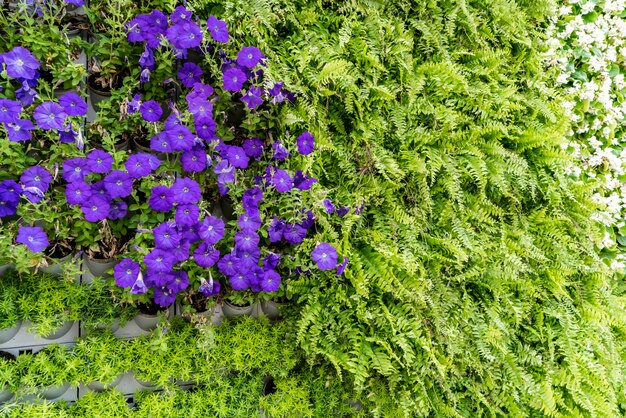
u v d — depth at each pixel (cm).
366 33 198
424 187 199
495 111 213
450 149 205
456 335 199
